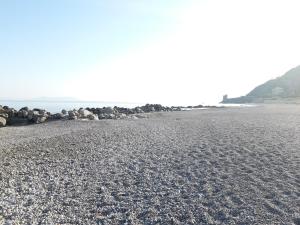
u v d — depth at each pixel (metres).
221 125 34.16
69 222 10.22
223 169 15.38
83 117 46.31
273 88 196.25
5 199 12.22
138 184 13.80
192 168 15.86
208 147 20.91
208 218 10.16
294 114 51.78
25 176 15.29
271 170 14.83
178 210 10.89
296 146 20.34
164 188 13.13
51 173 15.79
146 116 51.94
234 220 9.94
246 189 12.48
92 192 12.94
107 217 10.55
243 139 23.62
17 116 46.75
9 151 21.28
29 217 10.55
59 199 12.23
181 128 32.34
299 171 14.52
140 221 10.19
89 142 24.19
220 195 12.02
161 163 17.16
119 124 37.66
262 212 10.39
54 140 25.33
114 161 17.98
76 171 16.08
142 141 24.34
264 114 52.53
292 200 11.21
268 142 22.05
